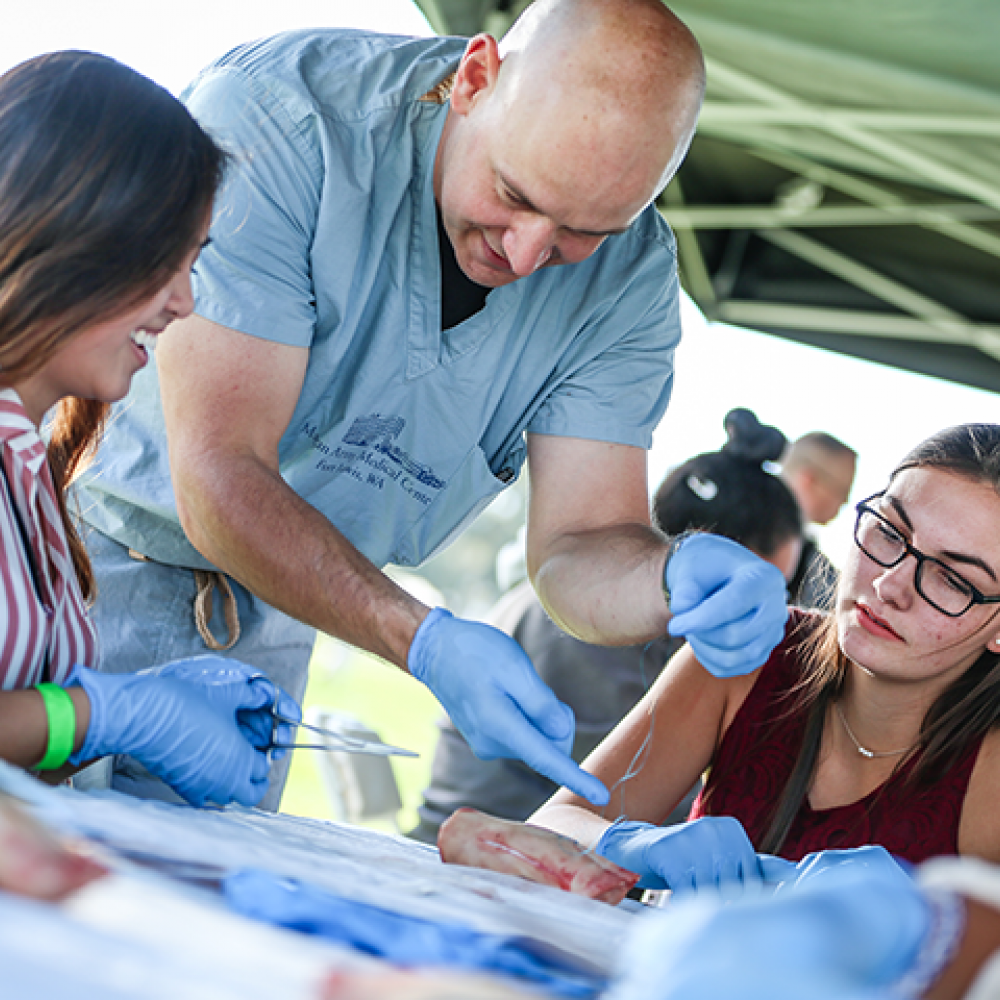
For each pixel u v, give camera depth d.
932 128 2.53
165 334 1.48
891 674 1.53
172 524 1.70
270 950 0.47
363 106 1.59
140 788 1.52
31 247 0.93
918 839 1.60
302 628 1.95
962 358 3.60
